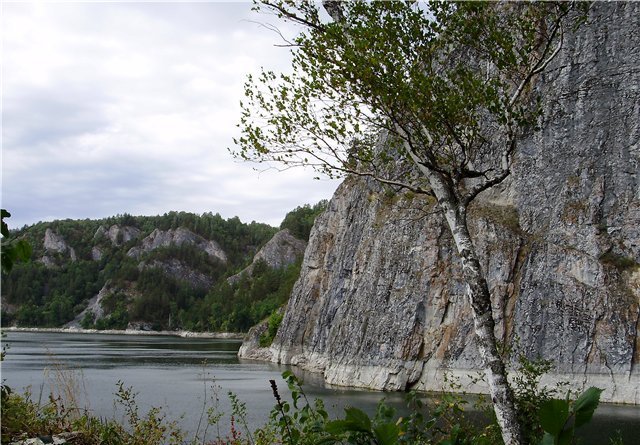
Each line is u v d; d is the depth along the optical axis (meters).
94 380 43.72
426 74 11.20
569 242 39.66
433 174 11.30
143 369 56.56
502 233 42.12
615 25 41.69
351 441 5.48
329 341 59.38
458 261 43.81
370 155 11.77
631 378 33.75
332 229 75.12
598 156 40.66
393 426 5.09
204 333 171.00
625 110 40.25
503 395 9.02
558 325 37.44
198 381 45.09
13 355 73.19
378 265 50.25
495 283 41.00
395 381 43.28
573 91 42.47
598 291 37.00
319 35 10.73
